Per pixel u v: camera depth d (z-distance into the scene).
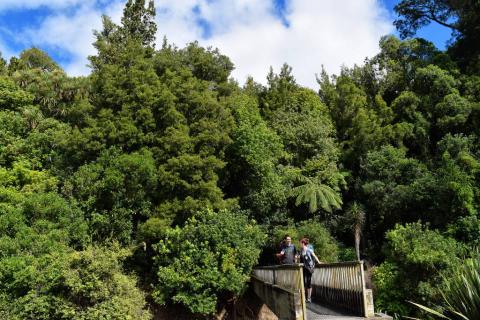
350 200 27.02
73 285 13.00
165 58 23.02
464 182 19.31
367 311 9.32
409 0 33.72
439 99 26.00
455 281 7.47
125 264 17.92
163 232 17.30
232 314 19.41
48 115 22.84
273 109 29.95
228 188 23.31
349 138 28.78
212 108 21.16
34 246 14.52
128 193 17.94
